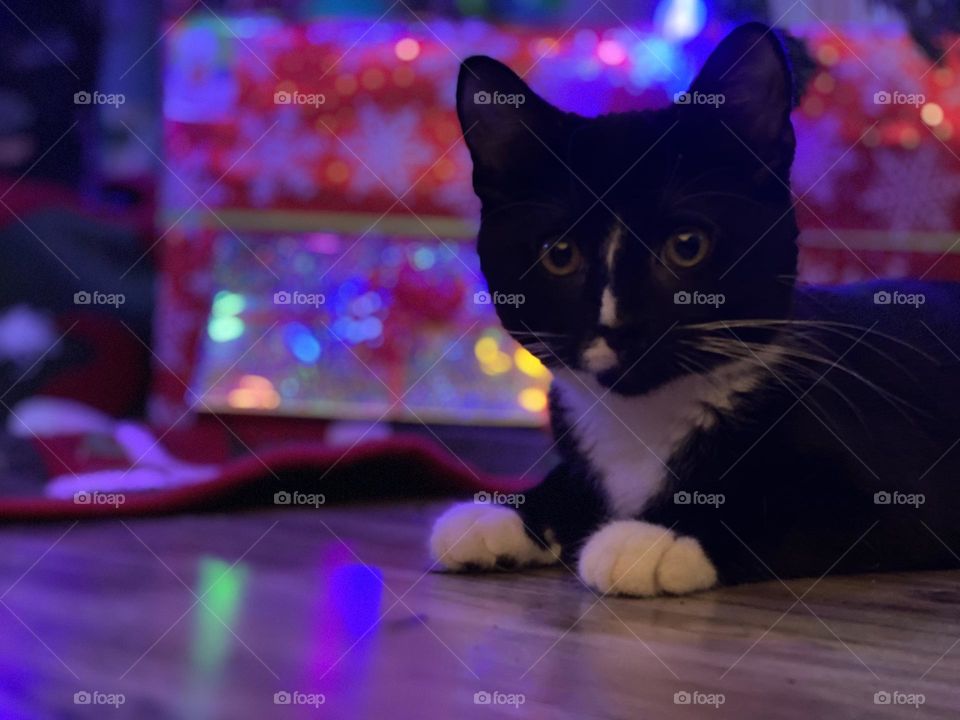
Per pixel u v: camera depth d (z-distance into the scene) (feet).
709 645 1.03
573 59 2.36
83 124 2.64
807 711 0.89
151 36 2.64
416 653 1.01
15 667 0.98
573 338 1.27
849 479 1.28
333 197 2.51
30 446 2.05
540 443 2.43
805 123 2.16
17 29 2.58
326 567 1.33
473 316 2.55
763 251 1.25
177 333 2.52
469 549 1.30
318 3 2.65
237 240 2.55
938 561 1.33
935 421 1.34
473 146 1.33
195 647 1.03
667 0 2.37
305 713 0.89
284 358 2.58
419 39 2.49
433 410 2.59
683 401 1.26
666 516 1.27
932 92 2.20
